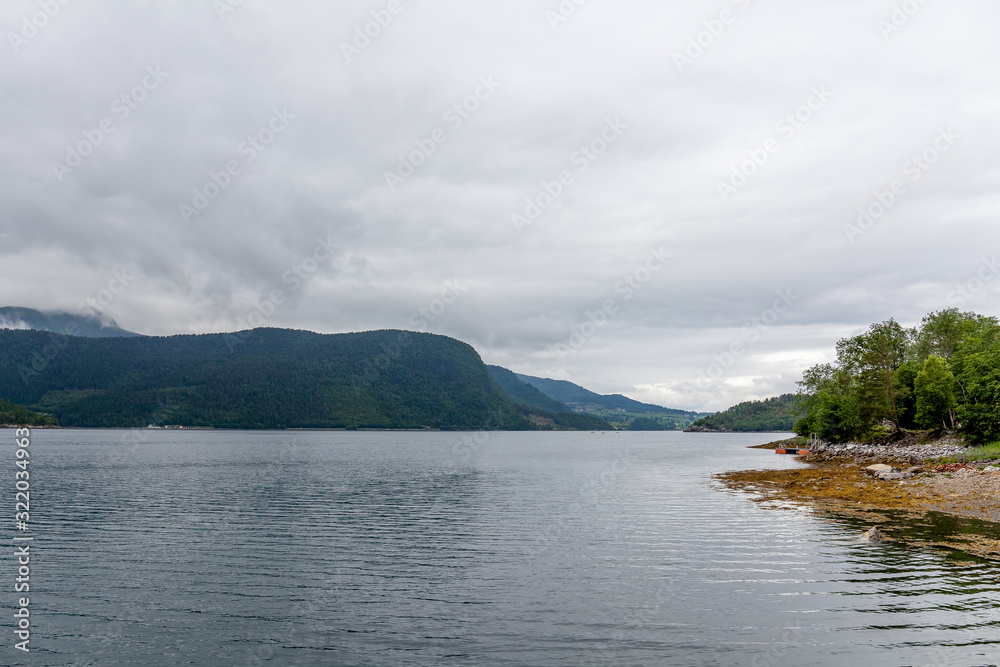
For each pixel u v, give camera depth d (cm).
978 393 9331
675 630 1972
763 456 13762
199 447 17000
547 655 1794
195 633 2008
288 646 1891
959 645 1808
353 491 6303
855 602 2203
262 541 3500
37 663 1781
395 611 2203
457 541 3472
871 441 11988
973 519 3866
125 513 4641
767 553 3008
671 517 4250
